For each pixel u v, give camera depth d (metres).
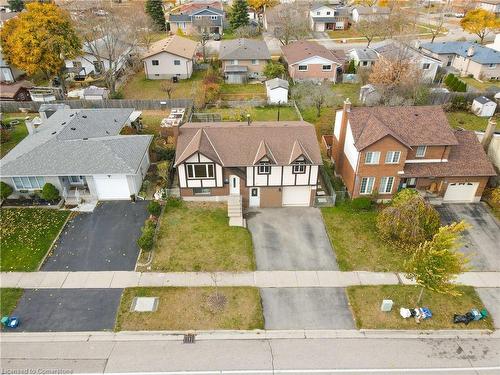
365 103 57.72
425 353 24.69
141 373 23.16
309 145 36.22
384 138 34.28
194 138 36.44
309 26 99.25
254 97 61.09
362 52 72.31
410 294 28.56
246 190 36.94
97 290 28.28
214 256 31.34
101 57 66.38
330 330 26.02
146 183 39.25
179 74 68.75
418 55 66.00
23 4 114.94
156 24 96.12
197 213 35.94
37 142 38.84
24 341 24.89
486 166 37.09
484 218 36.28
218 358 24.08
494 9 114.06
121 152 37.66
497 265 31.27
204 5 110.06
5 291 28.03
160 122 52.72
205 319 26.41
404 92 56.19
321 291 28.73
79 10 75.19
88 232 33.50
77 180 38.16
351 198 38.06
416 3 121.94
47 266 30.16
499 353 24.81
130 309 26.91
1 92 58.03
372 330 26.03
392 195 37.69
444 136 36.50
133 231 33.72
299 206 37.81
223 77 68.12
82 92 60.94
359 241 33.31
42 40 57.88
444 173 36.56
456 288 29.14
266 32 98.94
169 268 30.16
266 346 24.88
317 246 32.81
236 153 35.78
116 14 73.31
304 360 24.09
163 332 25.56
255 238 33.62
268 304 27.66
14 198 36.75
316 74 67.00
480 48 72.44
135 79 69.12
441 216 36.38
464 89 60.00
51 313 26.61
